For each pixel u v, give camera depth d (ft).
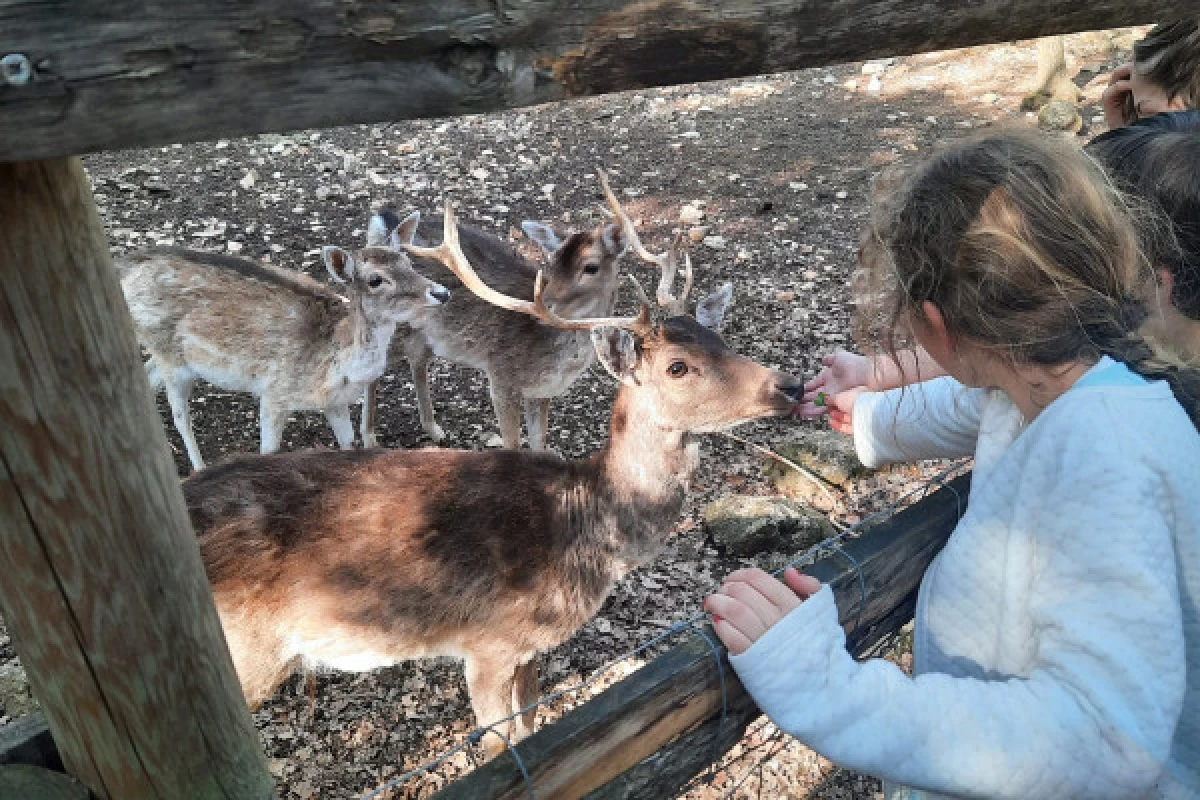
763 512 14.35
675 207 24.30
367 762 11.18
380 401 18.25
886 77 31.89
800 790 10.37
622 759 5.22
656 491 10.41
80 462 3.57
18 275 3.21
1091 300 4.37
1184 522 4.09
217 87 2.68
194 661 4.27
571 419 17.81
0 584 3.84
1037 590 4.25
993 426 5.42
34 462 3.50
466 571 9.84
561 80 2.99
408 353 16.47
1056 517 4.18
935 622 5.05
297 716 11.69
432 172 25.71
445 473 10.17
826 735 4.46
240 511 9.50
